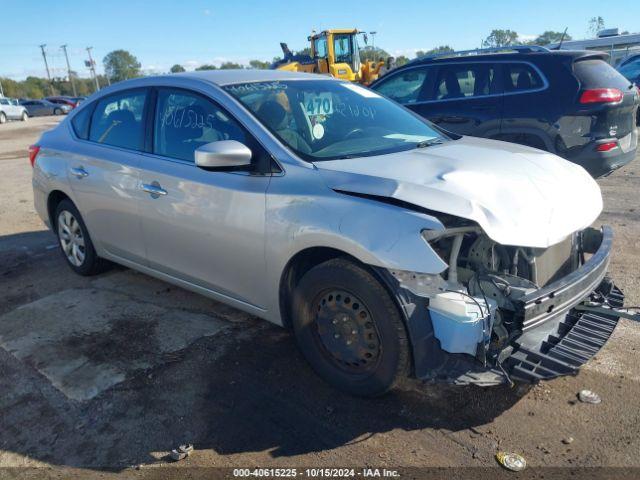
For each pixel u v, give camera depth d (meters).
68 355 3.70
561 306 2.74
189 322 4.08
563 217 2.87
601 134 5.95
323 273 2.94
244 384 3.28
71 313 4.32
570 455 2.62
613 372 3.23
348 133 3.64
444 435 2.80
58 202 5.10
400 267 2.59
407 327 2.70
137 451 2.78
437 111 6.97
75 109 5.00
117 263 4.79
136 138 4.13
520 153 3.45
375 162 3.12
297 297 3.12
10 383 3.40
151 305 4.40
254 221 3.22
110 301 4.51
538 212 2.79
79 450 2.81
